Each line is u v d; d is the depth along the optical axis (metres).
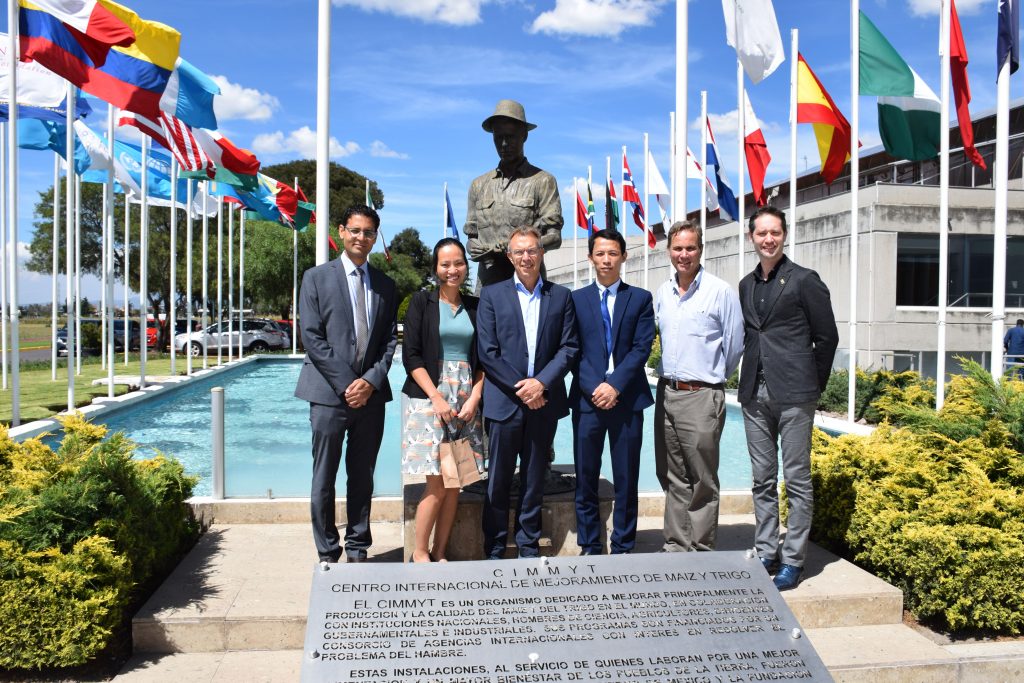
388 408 14.98
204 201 19.70
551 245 5.14
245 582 4.34
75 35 8.68
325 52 7.01
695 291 4.38
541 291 4.38
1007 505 4.33
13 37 8.82
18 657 3.53
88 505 3.94
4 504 3.93
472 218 5.41
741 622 3.54
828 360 4.32
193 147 12.19
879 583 4.40
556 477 5.06
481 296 4.40
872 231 17.41
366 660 3.20
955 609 4.05
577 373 4.41
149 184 18.38
